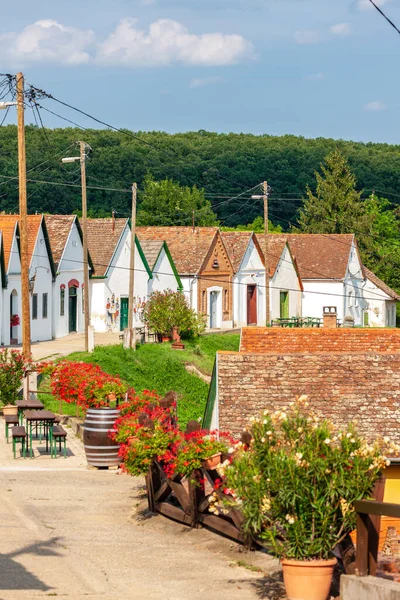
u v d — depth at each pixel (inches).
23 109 1796.3
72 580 671.8
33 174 5846.5
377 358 1207.6
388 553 798.5
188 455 812.6
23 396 1718.8
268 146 7091.5
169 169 6525.6
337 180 5999.0
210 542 799.7
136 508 955.3
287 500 615.8
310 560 623.2
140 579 684.7
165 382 2516.0
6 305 2554.1
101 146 6594.5
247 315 3705.7
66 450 1363.2
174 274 3393.2
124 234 3225.9
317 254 3954.2
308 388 1170.6
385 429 1126.4
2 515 895.7
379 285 4205.2
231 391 1163.3
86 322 2514.8
